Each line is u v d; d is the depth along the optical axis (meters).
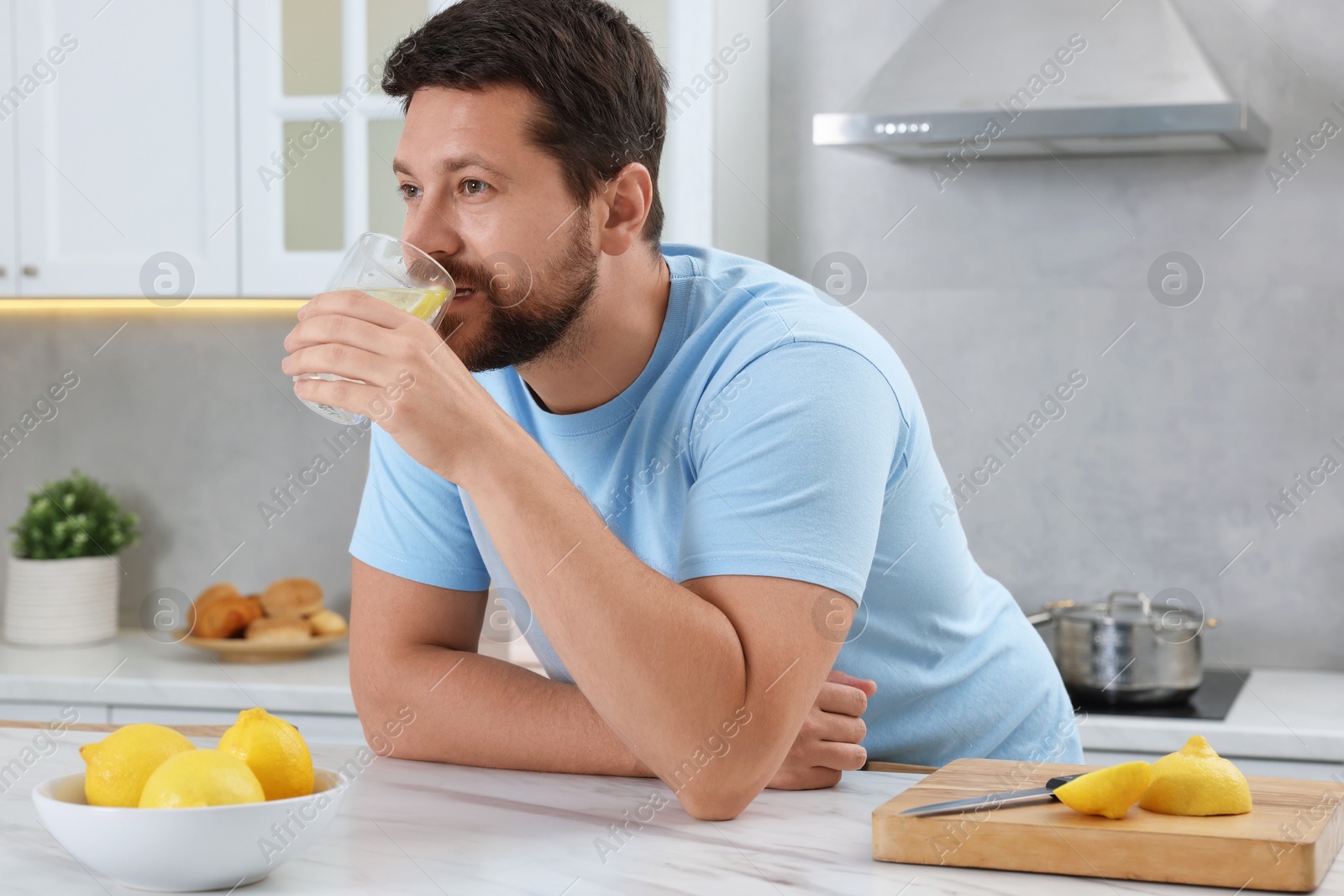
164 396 2.56
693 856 0.75
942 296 2.27
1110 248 2.20
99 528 2.43
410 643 1.10
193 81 2.12
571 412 1.07
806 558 0.86
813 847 0.77
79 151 2.15
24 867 0.73
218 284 2.13
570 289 0.95
